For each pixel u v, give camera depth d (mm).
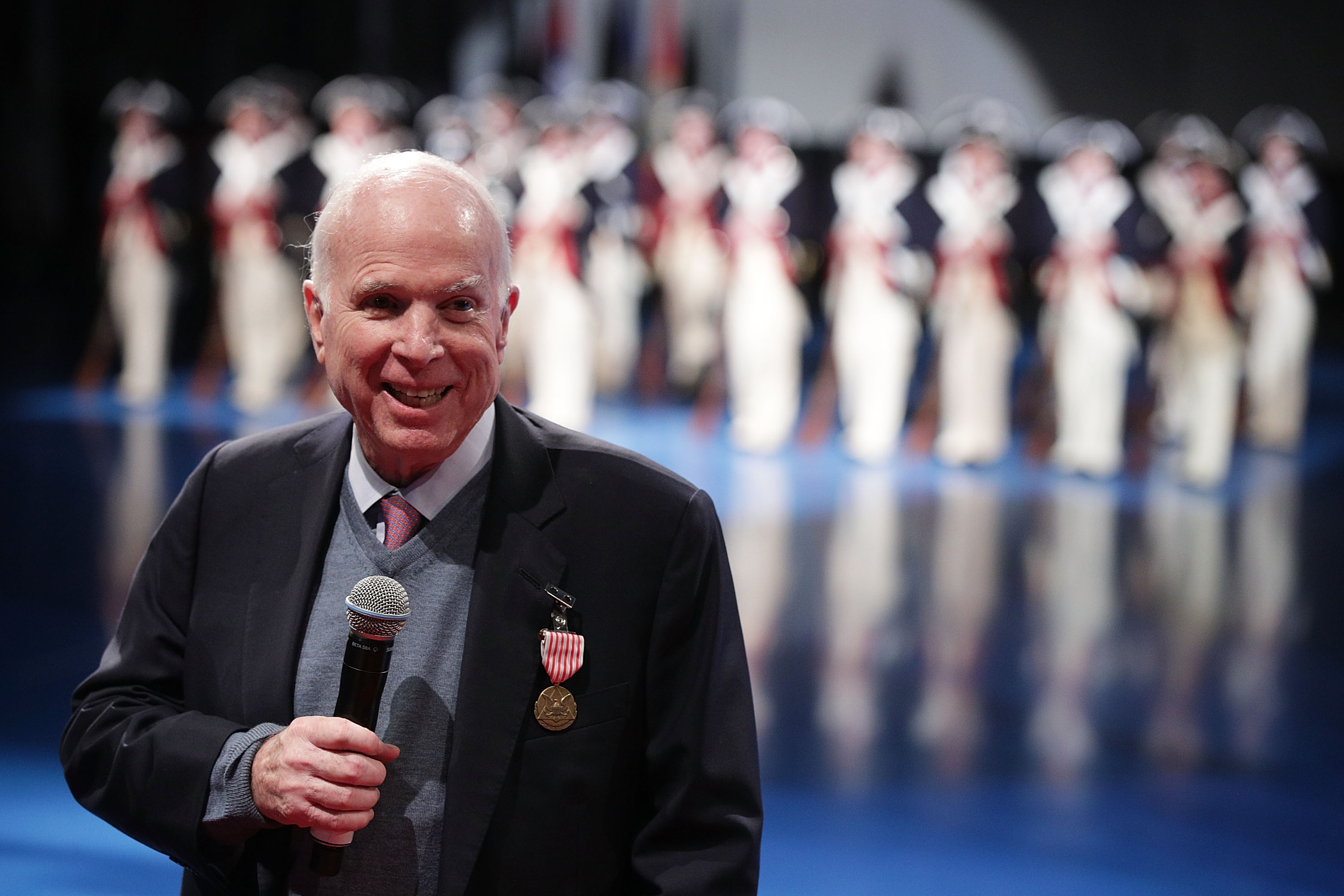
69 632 14219
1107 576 18000
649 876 4367
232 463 4781
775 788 11117
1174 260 25125
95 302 43125
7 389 29500
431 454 4312
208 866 4320
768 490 22609
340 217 4258
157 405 28406
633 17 46281
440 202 4203
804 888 9422
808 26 45219
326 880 4270
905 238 26109
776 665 14148
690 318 32781
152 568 4801
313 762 3988
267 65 49688
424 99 48594
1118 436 25844
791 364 27094
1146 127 44156
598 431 27328
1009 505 22109
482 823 4188
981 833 10391
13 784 10758
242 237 29328
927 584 17328
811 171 33406
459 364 4223
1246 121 43750
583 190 27766
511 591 4379
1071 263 25516
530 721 4312
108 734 4461
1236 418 29125
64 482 20922
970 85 44750
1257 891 9555
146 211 29484
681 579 4484
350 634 4328
